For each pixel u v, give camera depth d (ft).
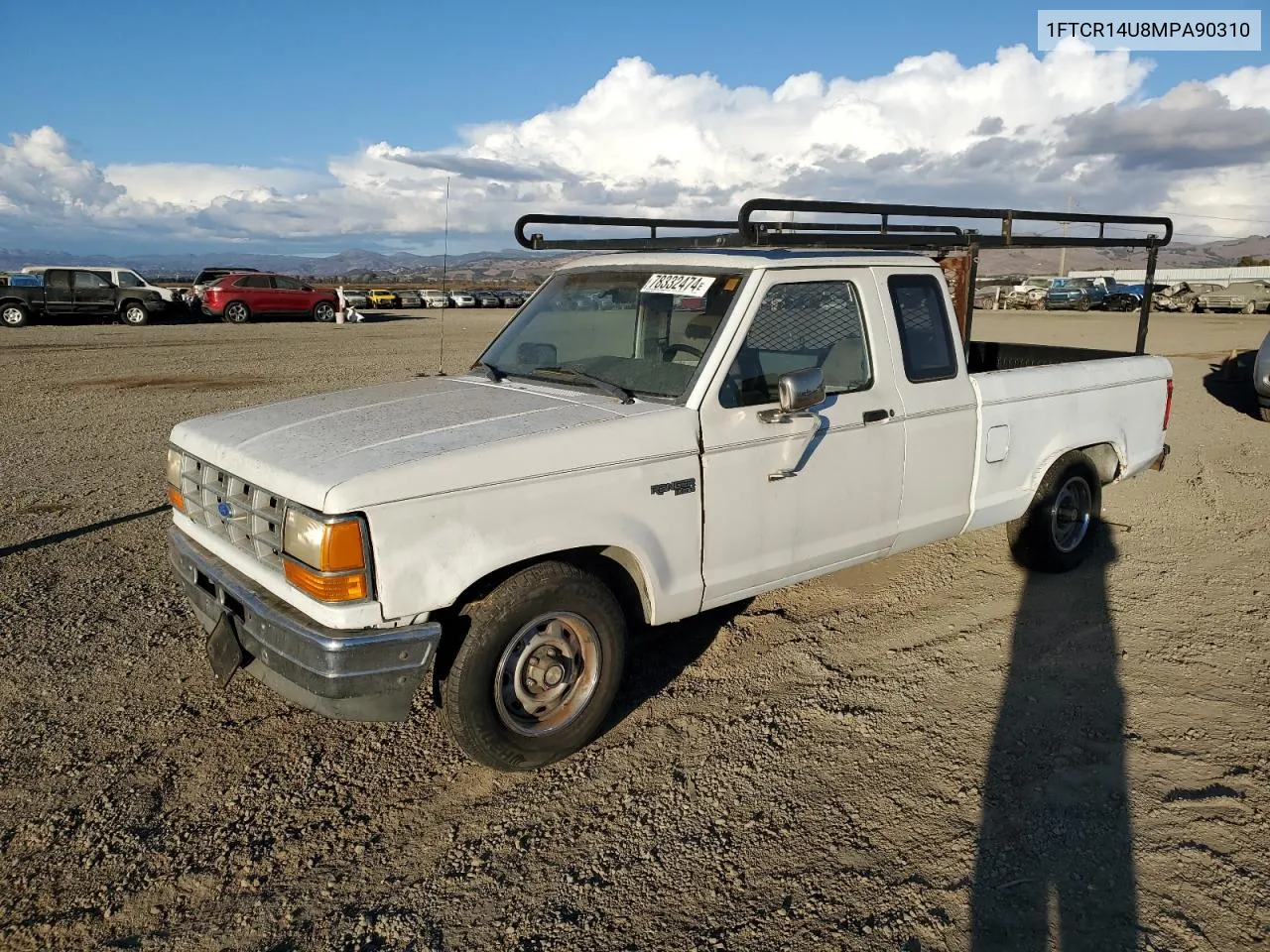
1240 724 12.63
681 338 12.91
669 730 12.59
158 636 15.15
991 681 13.96
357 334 84.17
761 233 13.41
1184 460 29.22
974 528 16.33
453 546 10.16
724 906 9.21
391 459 10.16
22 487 24.68
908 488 14.69
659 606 12.01
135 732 12.28
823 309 13.52
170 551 12.94
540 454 10.71
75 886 9.39
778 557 13.19
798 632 15.72
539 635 11.20
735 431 12.34
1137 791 11.10
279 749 12.00
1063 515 18.26
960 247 16.53
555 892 9.43
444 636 11.15
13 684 13.41
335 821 10.57
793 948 8.66
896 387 14.32
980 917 9.04
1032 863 9.84
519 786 11.31
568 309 14.65
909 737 12.37
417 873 9.72
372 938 8.79
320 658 9.76
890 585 17.89
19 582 17.40
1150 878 9.60
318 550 9.66
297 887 9.48
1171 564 19.08
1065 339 80.53
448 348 68.33
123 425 34.42
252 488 10.95
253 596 10.69
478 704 10.73
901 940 8.75
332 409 12.69
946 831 10.38
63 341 71.82
